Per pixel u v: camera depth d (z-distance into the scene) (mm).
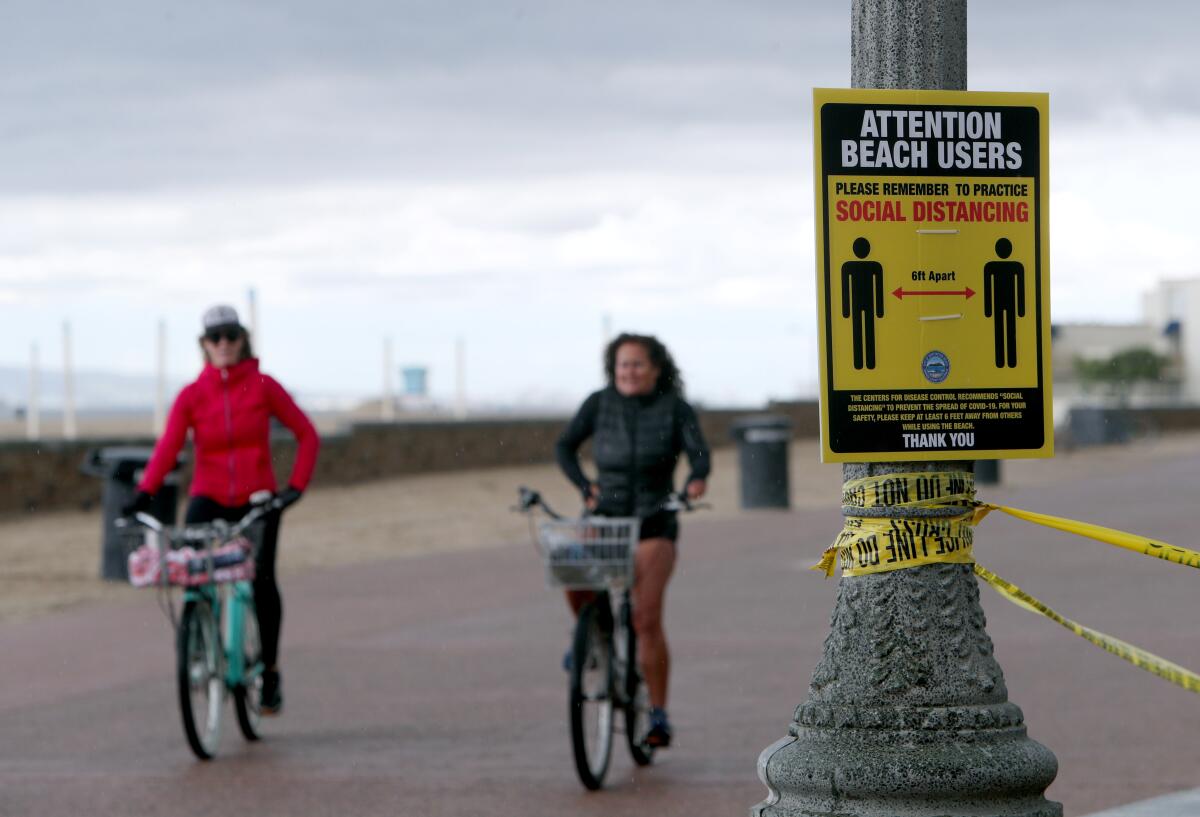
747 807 18531
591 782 19438
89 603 38750
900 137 10930
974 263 11000
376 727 23484
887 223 10938
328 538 55031
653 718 20672
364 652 30375
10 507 65562
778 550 47219
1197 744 21078
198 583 21609
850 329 10930
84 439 69875
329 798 19156
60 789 19797
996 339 11023
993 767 10711
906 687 10930
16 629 34281
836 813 10805
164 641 32250
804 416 137125
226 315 22844
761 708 24219
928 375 10969
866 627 11031
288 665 29109
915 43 11070
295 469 23031
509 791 19422
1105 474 86500
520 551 49188
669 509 20734
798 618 33375
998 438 11023
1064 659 27766
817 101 10883
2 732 23484
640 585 20562
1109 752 20688
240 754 21859
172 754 21875
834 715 11031
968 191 10992
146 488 22422
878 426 10945
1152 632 30734
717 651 29359
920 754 10758
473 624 33750
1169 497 66125
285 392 23172
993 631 31109
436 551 50281
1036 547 46250
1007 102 11000
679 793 19281
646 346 21016
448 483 84438
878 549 11039
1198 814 16516
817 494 75125
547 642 31219
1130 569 40781
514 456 100562
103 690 26891
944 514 11055
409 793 19359
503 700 25359
